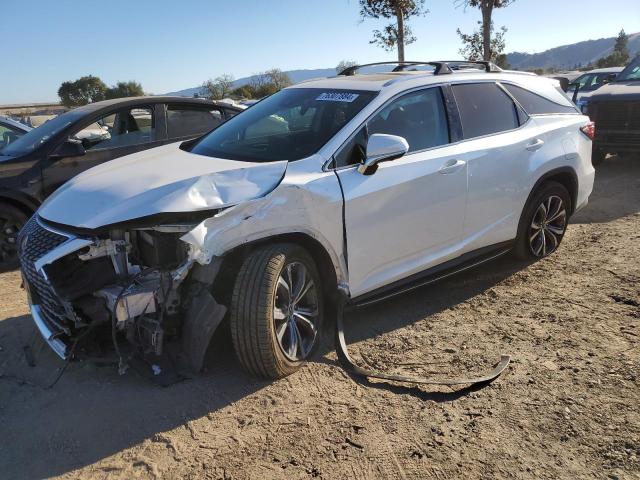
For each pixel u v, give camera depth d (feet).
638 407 10.41
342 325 12.69
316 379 11.68
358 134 12.93
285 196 11.24
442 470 9.05
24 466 9.36
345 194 12.17
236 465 9.27
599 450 9.36
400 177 13.16
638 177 30.66
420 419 10.35
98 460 9.46
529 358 12.32
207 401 10.96
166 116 23.88
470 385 11.27
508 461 9.20
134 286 10.64
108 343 11.79
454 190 14.35
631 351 12.39
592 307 14.73
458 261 15.15
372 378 11.69
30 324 14.67
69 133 21.21
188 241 10.03
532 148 16.60
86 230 10.60
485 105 15.92
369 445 9.67
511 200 16.16
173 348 11.87
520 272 17.39
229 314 11.19
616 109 31.07
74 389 11.53
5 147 22.41
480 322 14.19
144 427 10.25
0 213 19.49
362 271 12.84
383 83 14.20
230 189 11.10
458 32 54.70
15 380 11.93
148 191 11.01
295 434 9.99
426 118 14.38
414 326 14.06
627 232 20.90
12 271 19.86
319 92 14.78
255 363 11.16
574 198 18.63
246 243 10.87
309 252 12.29
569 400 10.72
